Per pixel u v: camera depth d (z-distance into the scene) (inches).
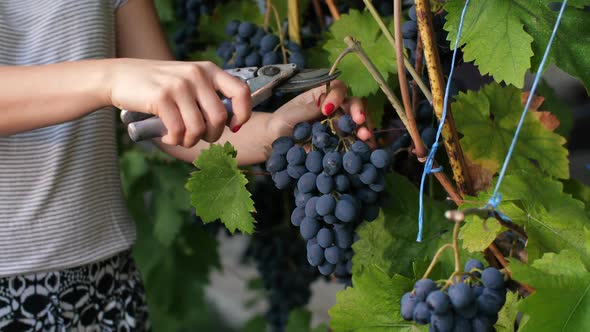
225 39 83.5
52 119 52.7
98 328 67.9
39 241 61.7
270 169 54.8
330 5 67.7
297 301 98.9
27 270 61.1
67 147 62.9
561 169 61.8
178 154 71.1
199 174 54.7
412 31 59.1
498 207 50.4
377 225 58.7
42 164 61.4
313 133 53.7
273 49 65.7
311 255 54.4
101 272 67.8
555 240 49.7
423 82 56.9
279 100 65.5
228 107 51.2
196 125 48.4
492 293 43.8
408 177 63.7
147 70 49.7
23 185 60.6
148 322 75.3
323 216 52.2
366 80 61.9
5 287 60.8
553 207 52.1
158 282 107.0
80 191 64.3
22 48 60.7
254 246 99.4
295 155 53.1
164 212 98.8
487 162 61.1
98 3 63.9
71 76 51.2
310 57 69.5
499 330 50.1
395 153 60.8
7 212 60.1
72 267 64.0
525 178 52.9
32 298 61.9
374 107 65.9
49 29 61.4
